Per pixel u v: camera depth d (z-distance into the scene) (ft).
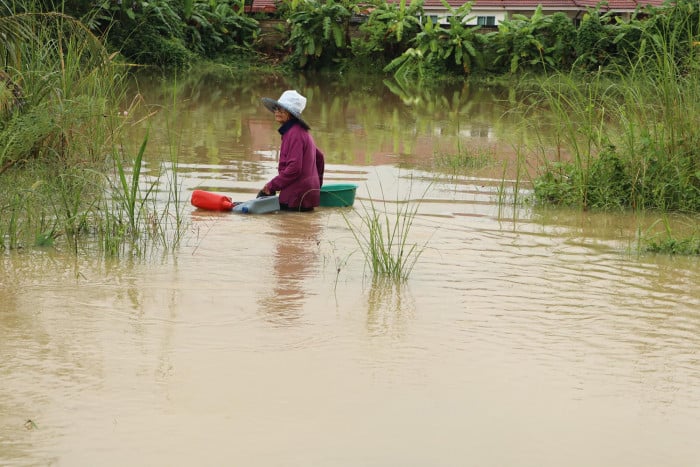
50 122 33.45
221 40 119.75
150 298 22.11
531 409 16.46
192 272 24.56
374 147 50.90
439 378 17.74
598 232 31.58
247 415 15.78
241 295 22.65
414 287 23.99
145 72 101.50
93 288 22.71
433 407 16.39
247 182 38.68
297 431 15.25
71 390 16.52
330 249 27.78
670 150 36.50
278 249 27.55
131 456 14.19
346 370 17.98
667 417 16.33
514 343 19.86
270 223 31.32
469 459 14.49
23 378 16.94
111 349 18.61
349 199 34.65
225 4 124.47
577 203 36.04
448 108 76.18
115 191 32.42
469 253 27.91
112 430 15.03
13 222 26.89
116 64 41.14
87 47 41.47
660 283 25.14
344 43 122.01
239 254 26.73
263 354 18.69
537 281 24.94
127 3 102.99
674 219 34.17
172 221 30.81
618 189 36.24
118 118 39.04
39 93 36.19
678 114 36.55
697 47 38.37
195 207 33.17
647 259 27.89
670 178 36.09
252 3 131.03
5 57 37.27
